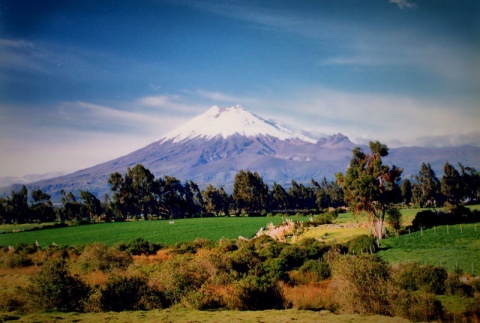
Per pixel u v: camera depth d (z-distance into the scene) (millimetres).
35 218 145250
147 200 142500
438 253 42312
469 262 36625
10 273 41656
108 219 146250
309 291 26250
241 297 24172
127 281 26406
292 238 64688
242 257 36000
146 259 49062
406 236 55562
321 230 71438
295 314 21078
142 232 90625
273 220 113625
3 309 23859
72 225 116062
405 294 21203
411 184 142500
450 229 55875
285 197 152500
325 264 35062
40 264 50094
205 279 29172
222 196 157375
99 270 41281
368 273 22391
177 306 24781
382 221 58469
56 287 23969
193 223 110312
